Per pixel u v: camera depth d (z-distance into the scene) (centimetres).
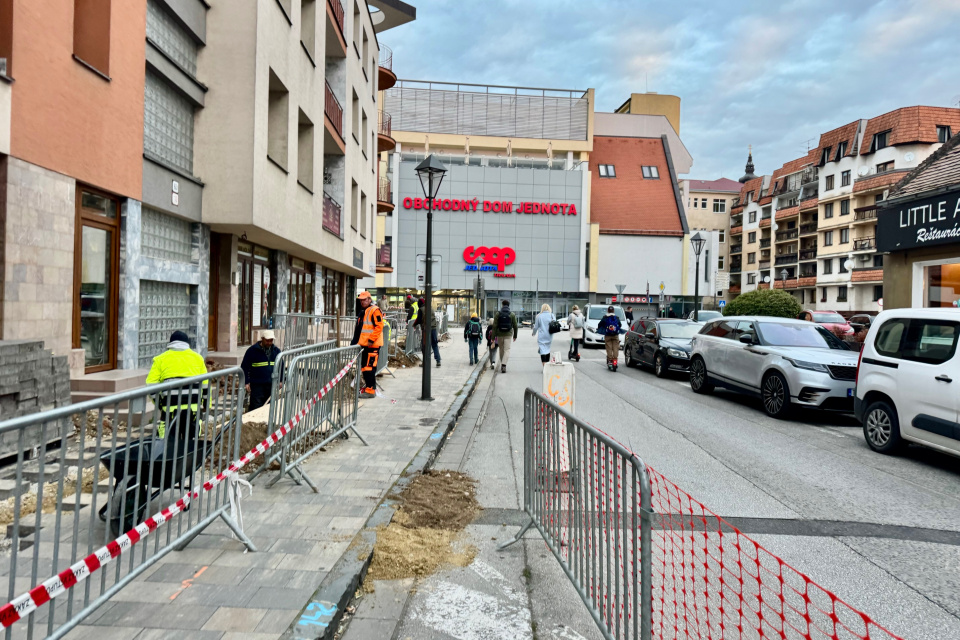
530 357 2153
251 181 1113
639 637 262
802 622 318
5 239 643
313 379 587
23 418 219
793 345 1034
